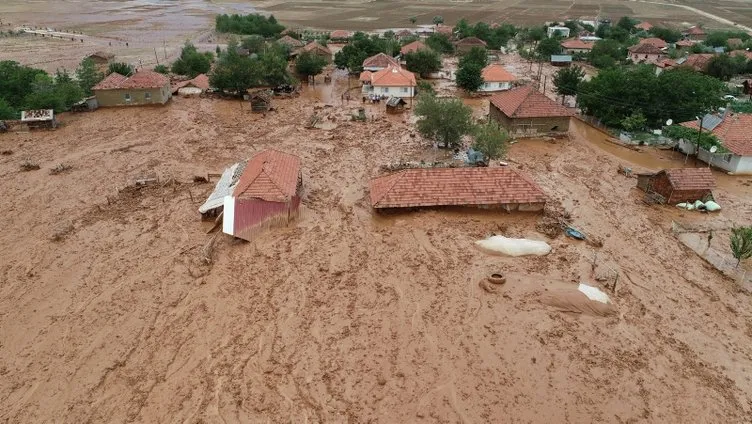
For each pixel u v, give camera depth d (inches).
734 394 859.4
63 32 5246.1
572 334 984.9
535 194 1433.3
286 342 957.2
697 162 1948.8
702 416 815.7
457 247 1269.7
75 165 1830.7
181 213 1457.9
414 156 1915.6
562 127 2226.9
